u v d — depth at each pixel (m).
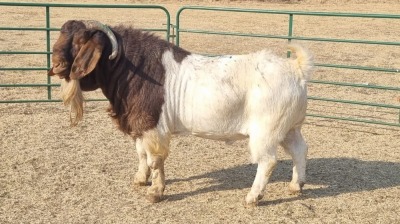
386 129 9.22
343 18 25.61
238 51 15.97
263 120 5.46
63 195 6.02
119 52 5.56
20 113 9.37
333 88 12.20
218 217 5.61
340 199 6.16
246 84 5.48
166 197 6.05
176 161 7.27
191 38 18.36
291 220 5.59
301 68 5.56
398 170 7.19
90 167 6.89
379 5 30.69
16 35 17.69
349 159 7.59
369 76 13.44
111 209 5.72
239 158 7.44
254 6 29.52
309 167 7.21
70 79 5.55
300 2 31.64
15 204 5.75
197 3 29.95
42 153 7.33
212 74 5.53
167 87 5.55
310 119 9.80
